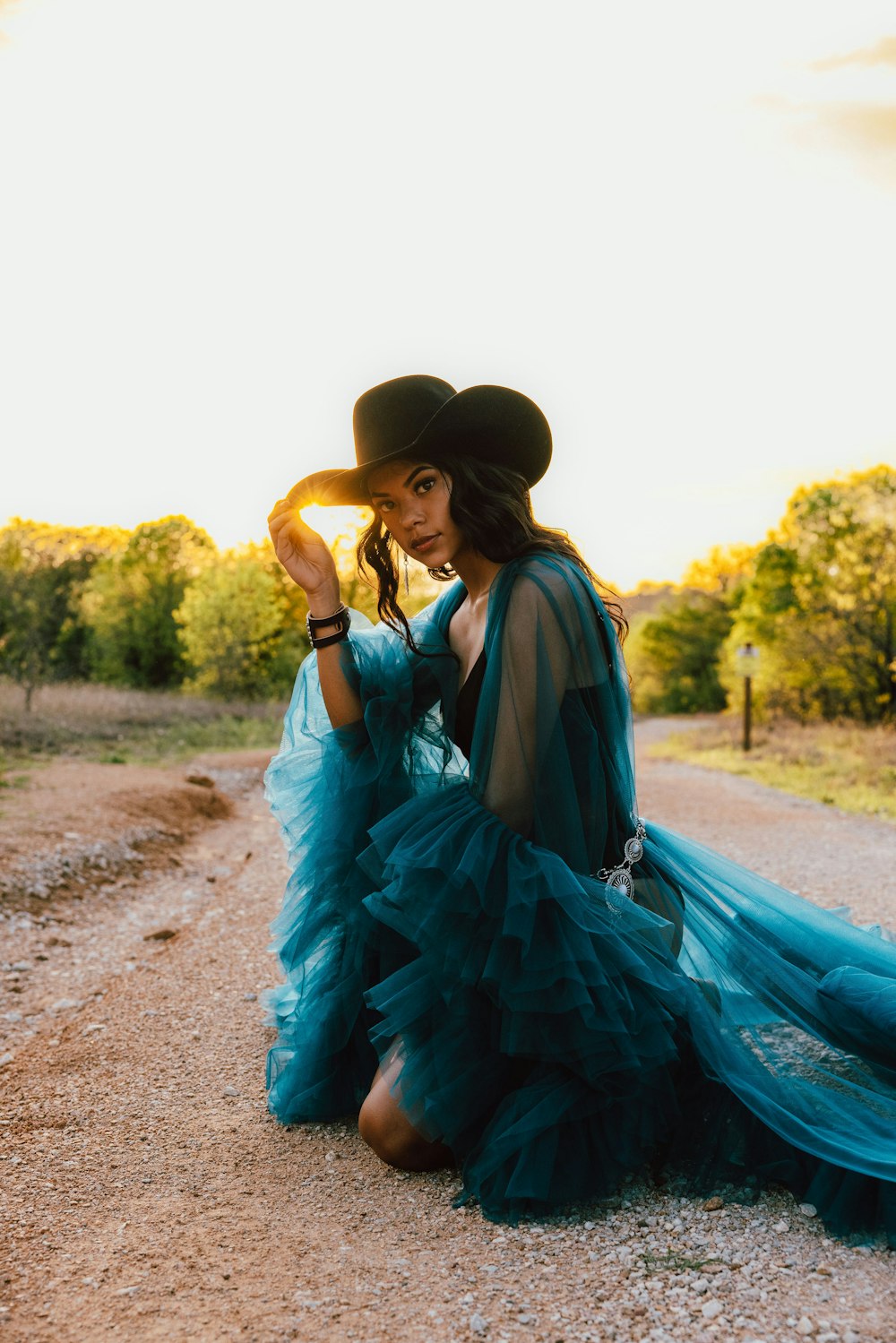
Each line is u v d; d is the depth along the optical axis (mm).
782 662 28078
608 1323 1900
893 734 20547
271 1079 3049
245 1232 2299
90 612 32406
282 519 2855
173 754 14570
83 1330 1929
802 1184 2365
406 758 2881
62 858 6570
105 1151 2738
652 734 32656
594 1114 2398
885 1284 2008
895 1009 2514
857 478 28203
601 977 2303
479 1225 2309
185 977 4309
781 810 10438
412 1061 2498
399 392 2754
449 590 3090
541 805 2529
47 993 4352
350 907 2818
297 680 3078
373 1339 1878
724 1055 2504
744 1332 1854
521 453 2717
